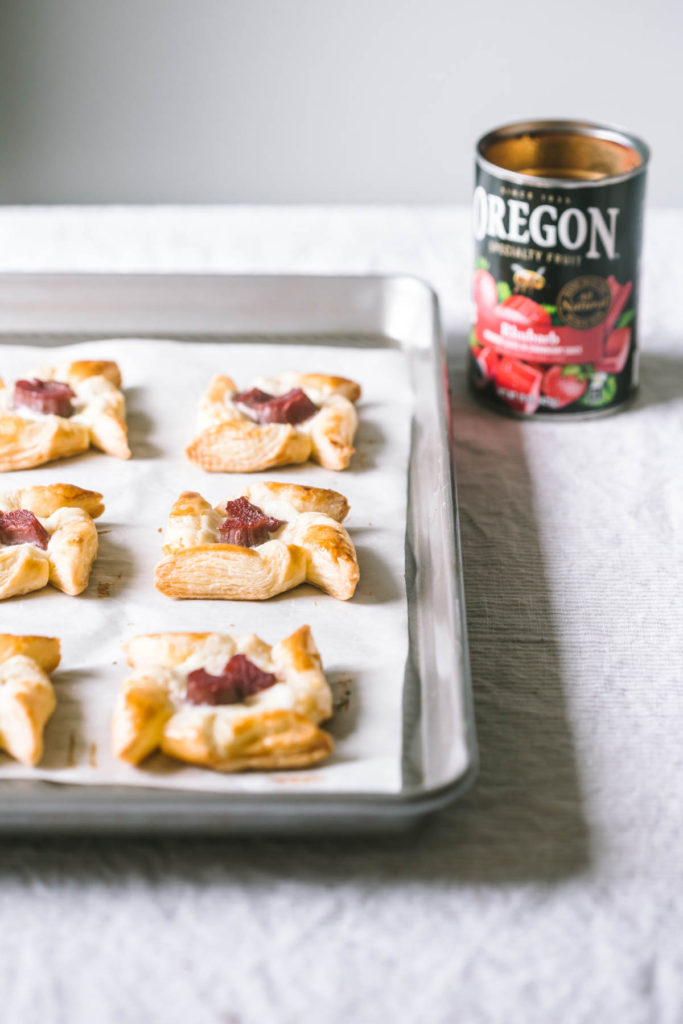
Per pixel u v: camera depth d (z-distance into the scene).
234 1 1.30
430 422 0.82
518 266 0.83
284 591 0.73
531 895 0.61
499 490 0.81
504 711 0.68
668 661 0.71
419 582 0.74
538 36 1.31
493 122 1.35
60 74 1.33
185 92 1.34
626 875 0.62
